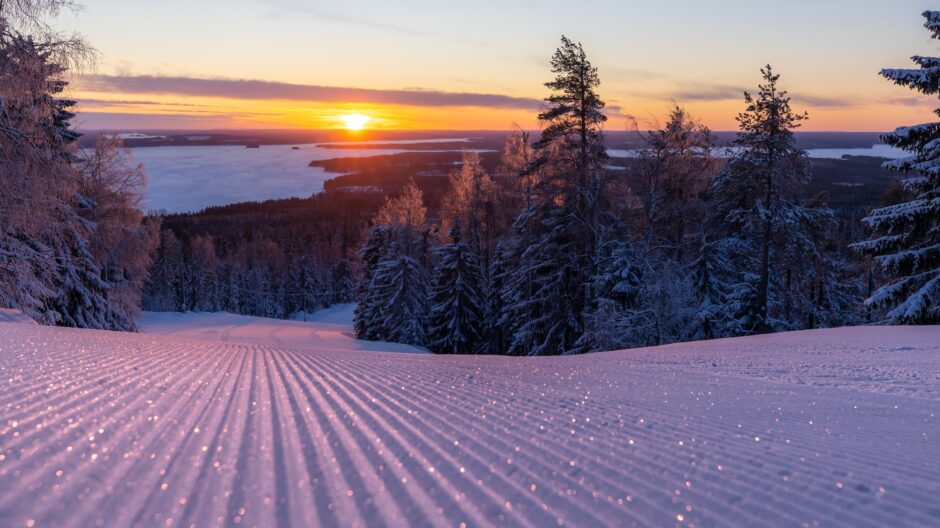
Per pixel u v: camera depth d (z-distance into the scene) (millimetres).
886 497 2605
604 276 27406
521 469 3014
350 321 96250
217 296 97688
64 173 17297
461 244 42031
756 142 27750
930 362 11266
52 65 15617
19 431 3125
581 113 28656
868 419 5199
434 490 2607
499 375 8352
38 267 19281
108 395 4566
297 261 107312
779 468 3115
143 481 2498
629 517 2312
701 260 31500
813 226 32375
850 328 19625
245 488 2525
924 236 23531
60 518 1956
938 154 22438
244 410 4578
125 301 30453
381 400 5469
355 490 2570
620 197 31484
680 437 3977
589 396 6188
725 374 9641
